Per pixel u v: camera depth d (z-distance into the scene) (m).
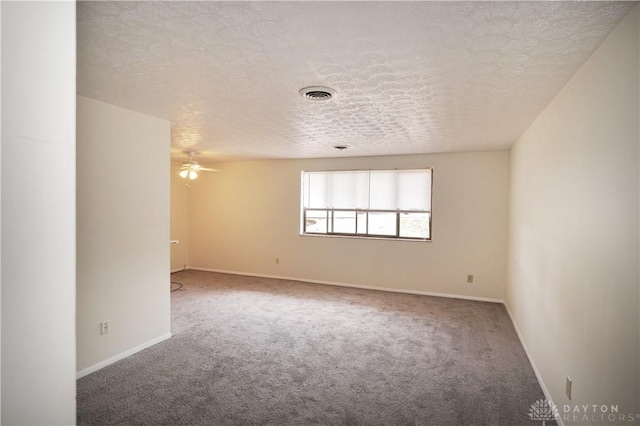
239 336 3.65
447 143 4.46
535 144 3.12
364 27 1.53
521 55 1.81
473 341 3.56
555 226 2.43
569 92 2.17
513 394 2.58
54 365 0.58
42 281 0.57
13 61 0.53
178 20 1.49
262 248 6.56
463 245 5.20
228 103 2.76
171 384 2.68
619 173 1.48
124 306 3.10
